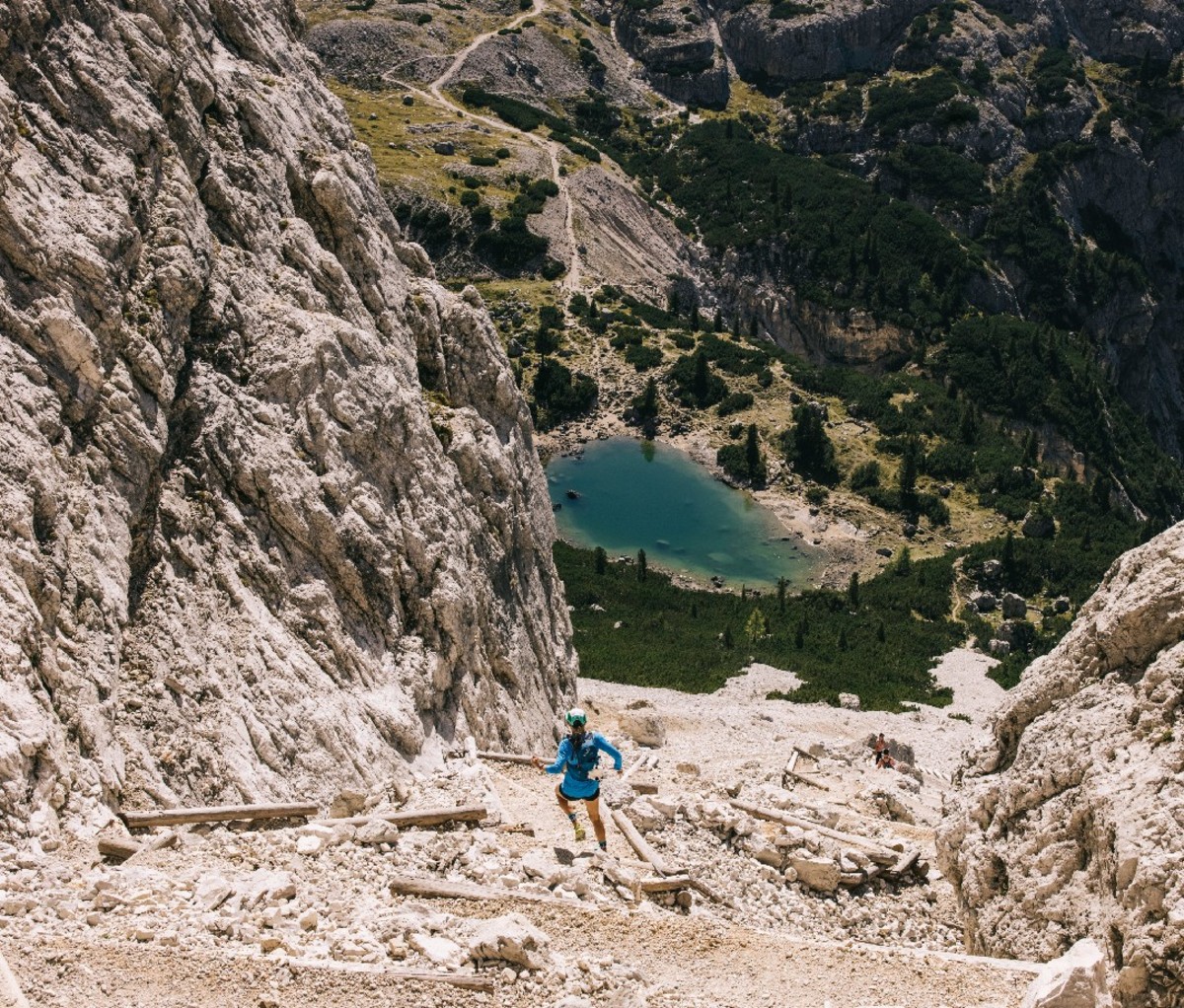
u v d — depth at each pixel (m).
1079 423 114.06
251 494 21.83
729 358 114.25
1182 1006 13.12
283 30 33.19
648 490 100.25
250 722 19.22
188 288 21.28
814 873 18.98
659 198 147.75
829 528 96.75
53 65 20.23
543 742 28.78
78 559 17.59
